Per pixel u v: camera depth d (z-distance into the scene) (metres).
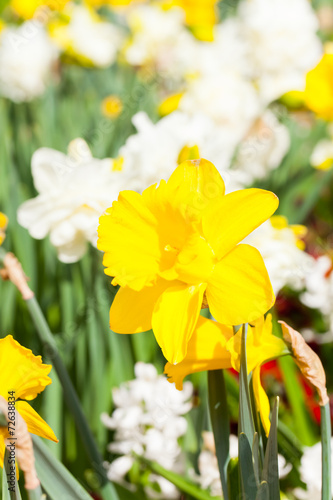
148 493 0.98
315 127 1.72
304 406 1.04
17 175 1.33
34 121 1.67
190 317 0.74
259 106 1.39
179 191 0.74
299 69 1.68
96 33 1.74
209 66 1.50
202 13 1.86
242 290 0.73
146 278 0.74
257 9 1.64
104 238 0.75
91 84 1.96
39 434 0.75
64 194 0.95
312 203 1.46
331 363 1.24
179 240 0.75
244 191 0.74
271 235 0.99
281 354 0.76
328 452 0.76
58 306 1.18
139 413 0.96
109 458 1.08
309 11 1.69
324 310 1.16
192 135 1.05
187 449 1.00
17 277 0.83
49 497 0.77
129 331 0.75
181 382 0.77
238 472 0.77
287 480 1.00
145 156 1.00
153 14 1.84
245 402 0.74
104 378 1.09
